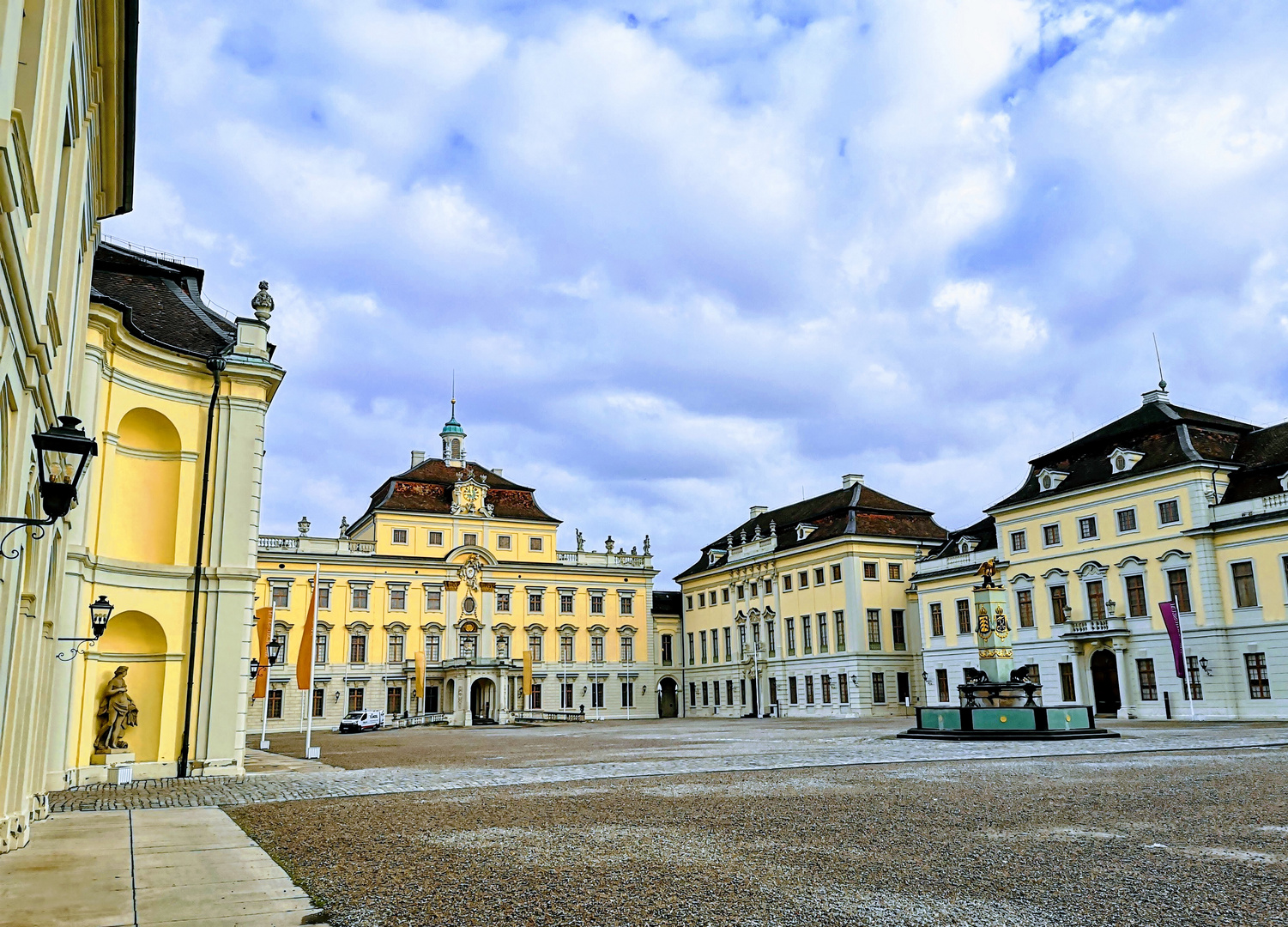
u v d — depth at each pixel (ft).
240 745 77.41
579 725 212.64
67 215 36.81
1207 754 76.38
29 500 33.55
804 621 244.83
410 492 266.57
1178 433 161.68
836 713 229.04
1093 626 169.68
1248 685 146.72
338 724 236.84
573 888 27.71
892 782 57.57
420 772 75.66
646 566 288.10
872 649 226.17
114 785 68.13
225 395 82.48
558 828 40.11
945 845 33.76
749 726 182.80
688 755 89.04
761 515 298.15
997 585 112.57
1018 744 93.45
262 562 239.71
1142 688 161.79
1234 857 30.68
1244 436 165.48
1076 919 23.24
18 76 25.85
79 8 32.50
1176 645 146.51
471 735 166.40
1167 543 159.22
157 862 33.86
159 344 78.23
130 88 42.93
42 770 48.75
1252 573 147.74
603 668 277.23
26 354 28.14
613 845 35.22
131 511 78.23
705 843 35.45
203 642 77.92
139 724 75.51
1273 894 25.49
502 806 48.91
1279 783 52.95
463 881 29.14
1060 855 31.53
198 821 45.91
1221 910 23.85
